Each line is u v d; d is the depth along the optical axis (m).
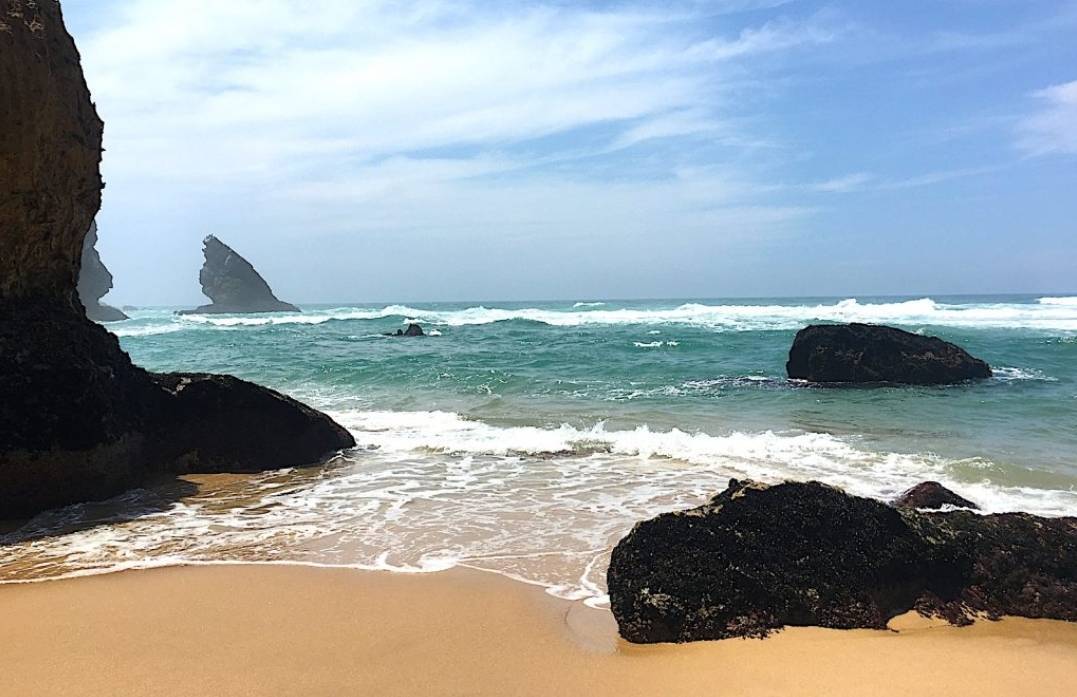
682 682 4.62
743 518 5.86
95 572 6.80
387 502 9.23
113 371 10.40
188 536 7.90
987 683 4.58
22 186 9.44
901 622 5.54
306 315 73.56
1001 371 22.84
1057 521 6.32
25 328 9.33
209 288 110.25
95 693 4.53
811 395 18.42
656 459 11.41
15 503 8.70
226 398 11.34
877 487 9.55
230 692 4.54
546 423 14.66
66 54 10.42
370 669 4.86
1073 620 5.56
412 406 17.30
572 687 4.59
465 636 5.39
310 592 6.29
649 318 49.72
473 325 48.25
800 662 4.87
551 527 8.12
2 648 5.20
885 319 44.47
